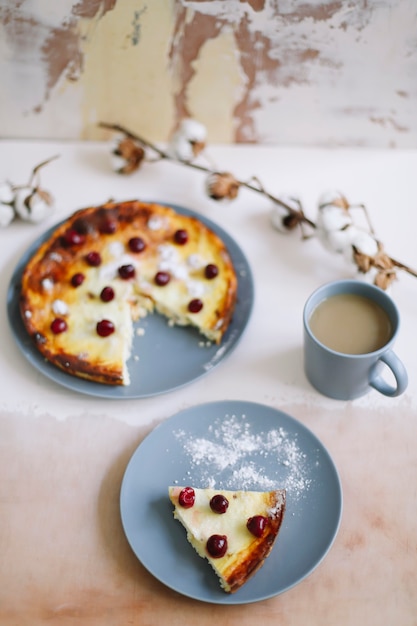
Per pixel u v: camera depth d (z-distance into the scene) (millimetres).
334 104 1072
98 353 942
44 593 843
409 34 987
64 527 877
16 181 1088
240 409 915
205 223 1045
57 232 1013
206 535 835
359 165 1100
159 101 1085
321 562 852
